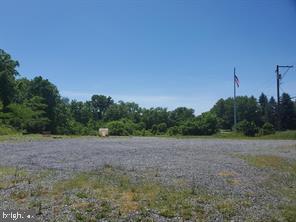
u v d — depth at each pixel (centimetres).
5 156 2345
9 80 8506
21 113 7938
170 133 9769
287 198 1344
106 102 16212
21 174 1627
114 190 1337
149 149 3088
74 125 11081
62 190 1331
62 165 1939
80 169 1795
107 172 1709
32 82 10525
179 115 13688
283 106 10662
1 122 7100
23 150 2806
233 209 1167
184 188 1405
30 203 1177
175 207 1161
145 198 1243
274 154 2741
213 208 1170
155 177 1608
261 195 1364
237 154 2691
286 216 1123
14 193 1286
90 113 14738
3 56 8644
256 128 6769
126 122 11694
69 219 1048
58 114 10819
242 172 1836
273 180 1680
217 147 3425
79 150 2891
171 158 2361
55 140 4456
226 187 1462
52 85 10725
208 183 1519
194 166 1980
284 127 10612
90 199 1223
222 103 15400
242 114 14950
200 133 9256
